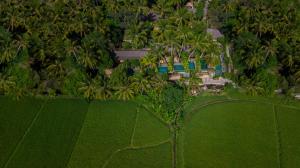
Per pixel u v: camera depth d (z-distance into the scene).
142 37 143.75
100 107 124.12
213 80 135.25
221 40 148.88
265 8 150.00
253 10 148.62
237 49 137.00
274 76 125.06
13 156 108.69
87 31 139.88
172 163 107.50
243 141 113.62
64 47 129.38
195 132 116.50
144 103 125.44
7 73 125.88
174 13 148.12
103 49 134.00
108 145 112.25
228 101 126.88
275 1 156.50
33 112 122.50
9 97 127.50
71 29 138.88
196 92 129.62
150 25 150.12
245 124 118.88
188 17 144.00
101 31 140.50
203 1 170.62
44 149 110.69
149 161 107.88
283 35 139.62
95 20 142.75
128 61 135.75
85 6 148.12
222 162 107.69
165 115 119.25
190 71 137.25
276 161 108.00
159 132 116.50
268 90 125.75
